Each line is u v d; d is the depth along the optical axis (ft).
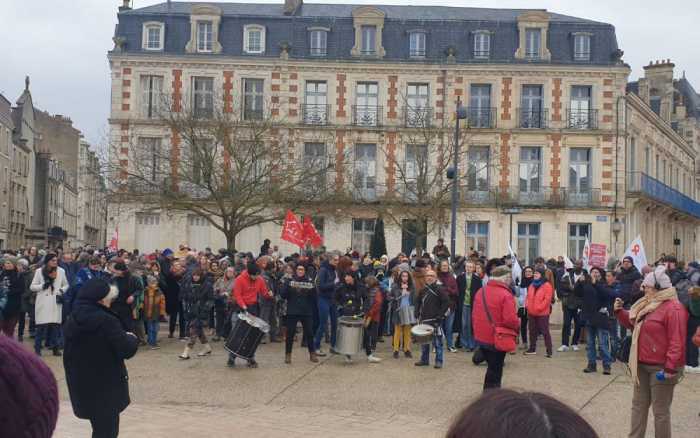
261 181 109.50
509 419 4.89
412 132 128.77
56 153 237.86
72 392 22.34
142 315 51.19
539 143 133.08
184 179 103.04
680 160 187.21
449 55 133.49
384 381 40.65
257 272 44.96
